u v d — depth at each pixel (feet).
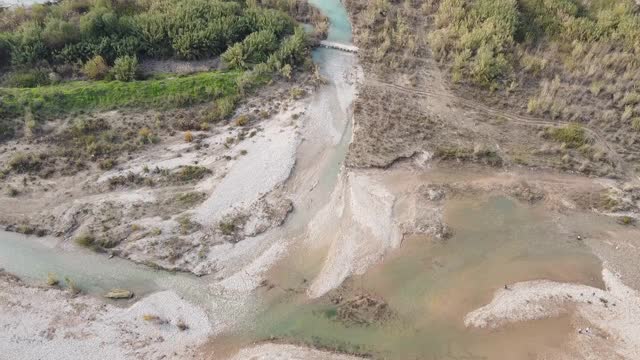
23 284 98.73
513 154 126.31
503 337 93.97
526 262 106.01
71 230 107.34
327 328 94.43
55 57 140.36
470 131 131.75
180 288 99.35
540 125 133.28
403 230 110.32
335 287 100.22
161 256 103.30
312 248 106.63
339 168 122.72
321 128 132.26
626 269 104.99
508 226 112.06
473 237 109.81
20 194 112.78
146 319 94.07
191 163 121.19
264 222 110.32
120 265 102.22
